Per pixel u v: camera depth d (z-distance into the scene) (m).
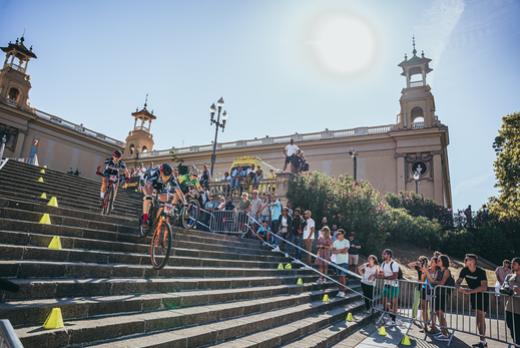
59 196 10.09
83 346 3.04
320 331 5.82
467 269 6.67
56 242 4.83
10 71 35.31
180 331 3.88
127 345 3.15
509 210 19.56
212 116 19.16
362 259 14.59
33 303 3.29
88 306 3.56
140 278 5.09
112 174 8.48
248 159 20.56
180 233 8.34
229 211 12.85
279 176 16.67
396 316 8.21
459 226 20.31
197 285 5.59
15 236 4.51
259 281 7.20
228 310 4.88
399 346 5.92
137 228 7.22
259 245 11.17
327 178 17.11
